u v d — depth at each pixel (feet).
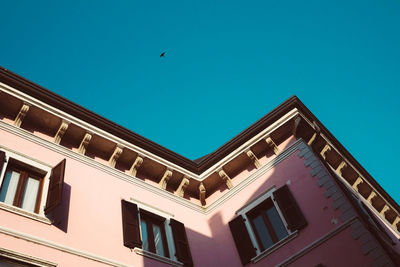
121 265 34.96
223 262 43.75
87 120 43.39
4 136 37.14
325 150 49.90
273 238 42.65
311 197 42.37
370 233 36.70
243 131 49.80
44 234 32.19
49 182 36.58
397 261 34.73
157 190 47.01
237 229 44.88
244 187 48.73
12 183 34.88
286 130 49.49
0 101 38.83
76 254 32.86
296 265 38.34
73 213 36.22
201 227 47.37
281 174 46.55
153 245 40.73
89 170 41.75
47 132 41.65
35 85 40.34
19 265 28.84
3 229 29.86
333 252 37.17
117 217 39.47
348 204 39.55
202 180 51.01
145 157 46.65
